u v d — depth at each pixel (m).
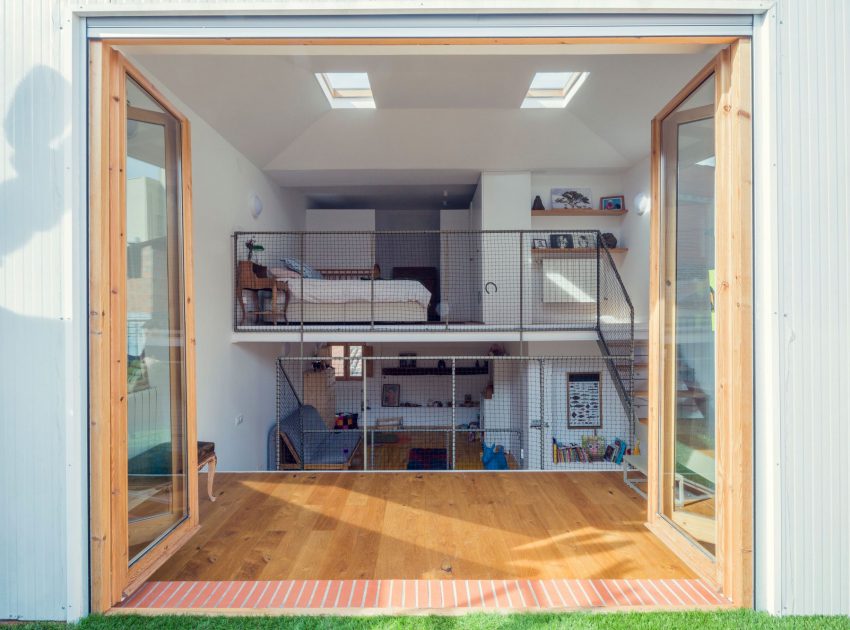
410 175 6.85
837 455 2.03
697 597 2.10
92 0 2.00
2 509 1.99
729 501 2.11
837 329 2.04
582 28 2.06
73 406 1.97
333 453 7.09
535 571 2.34
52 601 1.97
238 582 2.22
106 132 2.06
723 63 2.15
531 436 7.10
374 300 5.94
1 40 2.00
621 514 3.05
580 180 7.14
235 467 5.39
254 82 4.64
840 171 2.05
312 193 8.12
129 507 2.27
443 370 9.02
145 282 2.44
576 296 7.02
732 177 2.11
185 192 2.82
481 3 2.02
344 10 2.03
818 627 1.89
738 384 2.06
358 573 2.32
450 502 3.25
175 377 2.71
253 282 5.45
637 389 5.60
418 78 5.20
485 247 6.80
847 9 2.06
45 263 1.99
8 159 1.99
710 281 2.36
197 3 2.01
